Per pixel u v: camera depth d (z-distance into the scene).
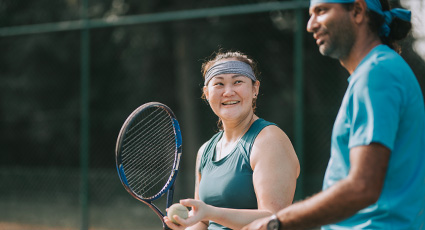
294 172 2.17
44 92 12.91
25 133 12.88
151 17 5.80
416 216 1.57
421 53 4.99
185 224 1.96
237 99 2.28
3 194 9.41
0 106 12.91
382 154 1.47
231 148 2.29
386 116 1.48
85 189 5.88
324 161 8.16
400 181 1.56
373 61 1.56
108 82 12.16
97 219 8.57
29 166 12.72
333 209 1.51
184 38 11.20
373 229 1.57
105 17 11.76
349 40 1.65
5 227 7.94
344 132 1.59
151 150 2.79
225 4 10.83
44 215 8.78
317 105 8.28
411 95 1.56
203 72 2.54
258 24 10.53
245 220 2.03
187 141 11.17
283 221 1.64
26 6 12.19
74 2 12.01
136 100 12.09
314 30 1.69
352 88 1.57
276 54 10.55
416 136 1.57
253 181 2.15
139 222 8.28
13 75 12.86
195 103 11.35
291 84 10.66
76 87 12.80
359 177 1.48
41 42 11.91
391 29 1.74
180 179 10.02
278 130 2.21
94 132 11.98
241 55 2.39
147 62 12.08
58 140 12.73
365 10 1.63
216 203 2.25
